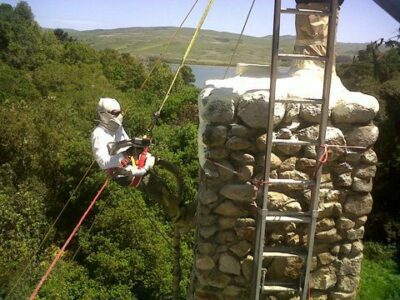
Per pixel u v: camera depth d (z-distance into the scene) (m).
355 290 4.55
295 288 4.37
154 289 17.25
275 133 4.23
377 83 22.91
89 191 20.92
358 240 4.50
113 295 16.59
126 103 27.95
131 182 4.39
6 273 16.39
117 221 17.47
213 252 4.54
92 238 17.75
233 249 4.48
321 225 4.39
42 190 21.23
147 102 32.19
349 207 4.39
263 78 5.00
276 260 4.40
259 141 4.24
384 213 21.41
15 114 22.64
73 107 28.30
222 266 4.53
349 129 4.29
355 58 24.95
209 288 4.62
